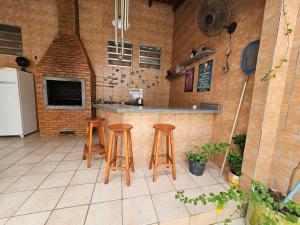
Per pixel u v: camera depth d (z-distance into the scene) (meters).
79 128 3.58
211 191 1.66
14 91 3.10
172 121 2.24
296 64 1.32
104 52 4.10
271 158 1.52
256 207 1.23
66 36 3.41
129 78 4.36
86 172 1.94
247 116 1.82
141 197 1.51
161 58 4.52
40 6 3.59
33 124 3.62
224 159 2.03
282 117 1.43
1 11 3.40
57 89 3.46
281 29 1.32
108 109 2.14
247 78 1.81
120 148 2.13
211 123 2.45
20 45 3.59
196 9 3.11
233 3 2.09
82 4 3.80
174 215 1.30
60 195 1.49
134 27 4.23
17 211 1.28
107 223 1.20
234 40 2.04
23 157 2.31
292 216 1.04
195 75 3.04
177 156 2.35
